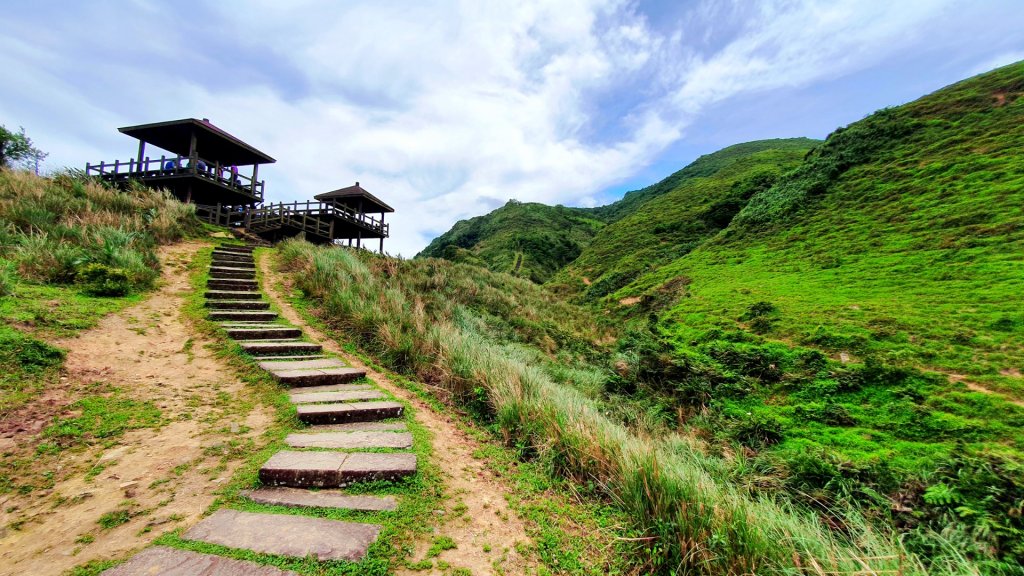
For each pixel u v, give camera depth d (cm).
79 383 365
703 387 834
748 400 808
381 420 403
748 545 236
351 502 257
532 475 339
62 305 511
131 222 957
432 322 838
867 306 1183
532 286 2183
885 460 523
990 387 715
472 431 425
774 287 1664
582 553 242
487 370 541
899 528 376
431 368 581
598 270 3941
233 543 205
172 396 384
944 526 355
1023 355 782
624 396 831
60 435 290
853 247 1828
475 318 1091
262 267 1002
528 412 427
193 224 1234
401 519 246
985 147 2086
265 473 269
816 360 909
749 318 1327
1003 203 1569
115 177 1927
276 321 676
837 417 698
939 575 292
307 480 272
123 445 295
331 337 655
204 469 279
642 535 252
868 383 796
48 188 932
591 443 357
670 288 2319
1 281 486
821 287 1509
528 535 254
